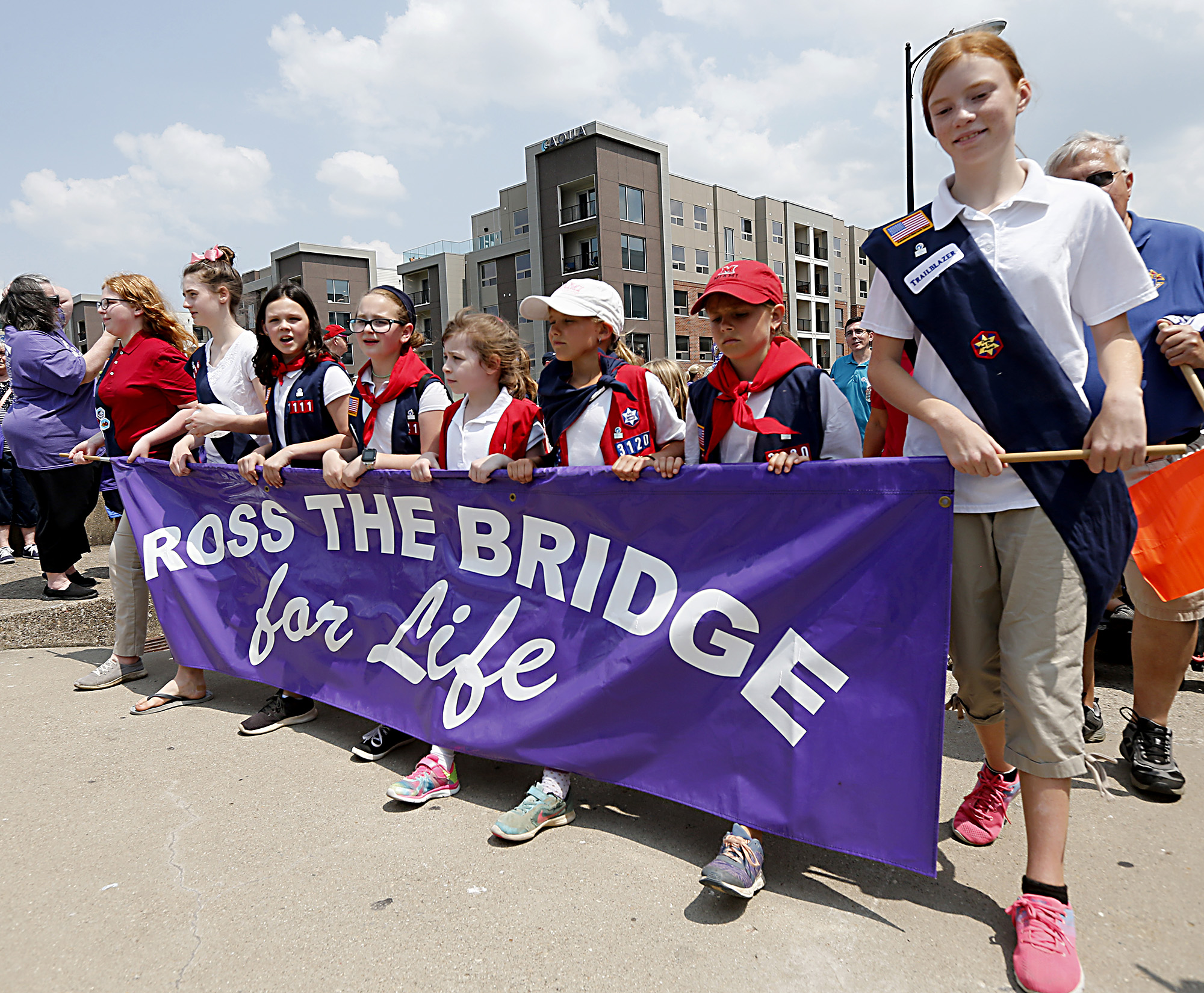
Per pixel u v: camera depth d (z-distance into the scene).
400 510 3.04
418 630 2.95
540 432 3.05
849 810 2.01
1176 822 2.34
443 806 2.62
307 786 2.79
